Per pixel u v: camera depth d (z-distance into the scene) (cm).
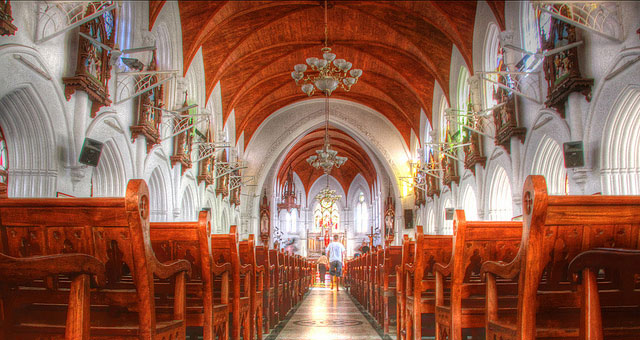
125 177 1373
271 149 3172
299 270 1761
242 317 722
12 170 1017
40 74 969
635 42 898
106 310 459
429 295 658
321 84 1472
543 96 1262
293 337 923
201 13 1814
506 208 1733
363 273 1560
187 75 2041
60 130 1055
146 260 332
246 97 2781
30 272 257
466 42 1833
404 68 2481
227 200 2694
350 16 2111
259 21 2097
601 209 318
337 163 2572
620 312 407
